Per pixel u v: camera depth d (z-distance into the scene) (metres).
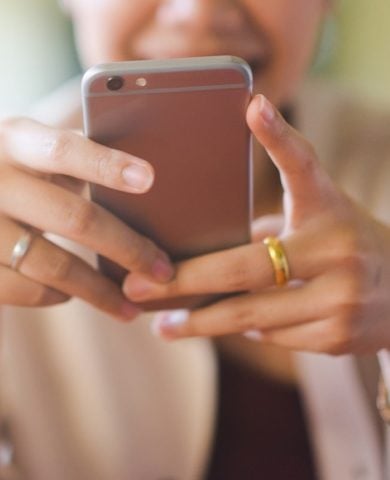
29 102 1.49
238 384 0.92
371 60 1.56
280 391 0.91
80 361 0.90
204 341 0.88
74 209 0.53
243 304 0.59
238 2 0.77
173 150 0.53
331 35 1.08
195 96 0.50
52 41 1.48
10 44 1.45
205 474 0.91
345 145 0.99
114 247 0.54
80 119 0.95
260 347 0.89
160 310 0.62
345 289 0.57
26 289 0.58
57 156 0.50
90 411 0.90
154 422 0.91
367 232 0.57
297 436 0.91
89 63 0.88
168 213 0.56
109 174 0.49
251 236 0.60
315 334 0.59
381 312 0.59
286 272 0.56
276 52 0.82
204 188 0.55
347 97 1.05
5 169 0.54
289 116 1.00
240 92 0.50
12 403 0.86
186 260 0.58
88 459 0.92
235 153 0.53
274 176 0.95
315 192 0.54
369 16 1.51
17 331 0.87
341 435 0.86
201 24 0.76
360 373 0.88
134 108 0.50
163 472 0.91
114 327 0.89
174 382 0.89
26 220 0.54
